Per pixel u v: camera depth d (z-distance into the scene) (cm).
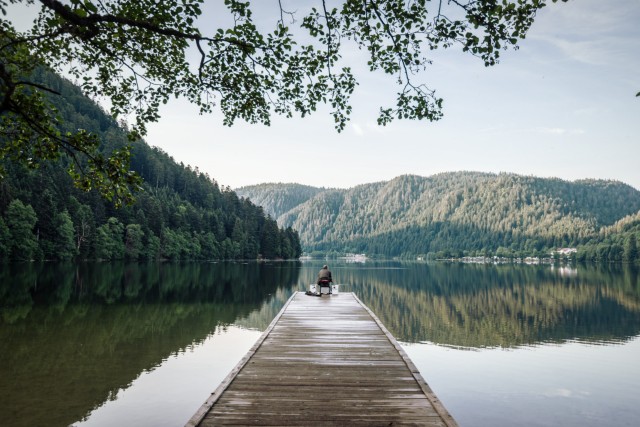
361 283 4625
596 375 1239
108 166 597
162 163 12356
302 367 766
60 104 11894
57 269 4572
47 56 629
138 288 3048
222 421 519
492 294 3584
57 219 5866
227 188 13988
